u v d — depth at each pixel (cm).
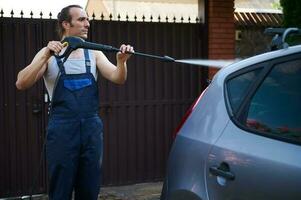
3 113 665
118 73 390
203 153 311
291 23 652
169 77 744
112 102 718
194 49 750
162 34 734
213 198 296
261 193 266
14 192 675
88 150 387
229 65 337
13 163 673
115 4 936
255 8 1099
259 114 291
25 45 667
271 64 299
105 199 668
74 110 380
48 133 386
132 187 725
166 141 748
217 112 320
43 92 676
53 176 387
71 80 382
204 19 748
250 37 995
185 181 320
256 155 276
